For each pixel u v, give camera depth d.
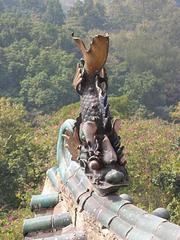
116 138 5.04
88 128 5.04
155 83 70.12
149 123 26.59
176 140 21.30
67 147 5.82
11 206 18.86
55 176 6.42
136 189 16.14
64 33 71.94
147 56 76.69
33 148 21.33
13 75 61.91
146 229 4.23
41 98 57.66
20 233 12.34
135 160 17.25
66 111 30.12
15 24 69.62
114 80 69.06
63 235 5.36
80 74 5.28
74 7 96.75
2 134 24.72
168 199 15.91
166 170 16.20
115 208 4.72
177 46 85.75
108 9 102.81
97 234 4.89
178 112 56.28
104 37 5.00
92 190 5.18
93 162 4.91
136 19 99.44
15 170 20.02
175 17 91.44
